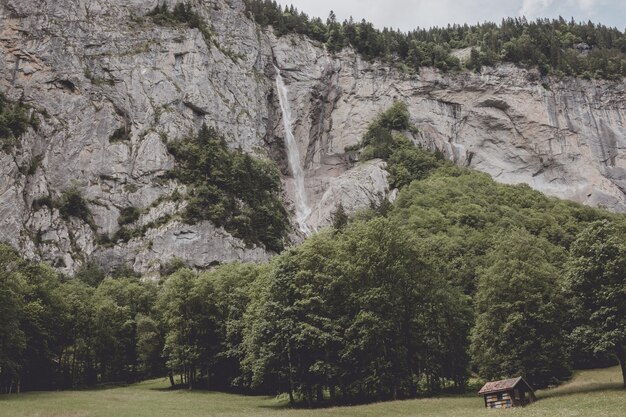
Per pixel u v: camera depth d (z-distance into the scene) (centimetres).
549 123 18750
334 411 4750
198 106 14712
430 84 19250
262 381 5753
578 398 4553
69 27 13950
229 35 17325
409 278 5934
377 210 13575
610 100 19862
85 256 11469
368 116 18538
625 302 4850
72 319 7775
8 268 7506
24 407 4931
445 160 16975
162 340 8200
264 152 15625
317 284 5916
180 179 12925
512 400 4581
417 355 6084
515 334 5372
